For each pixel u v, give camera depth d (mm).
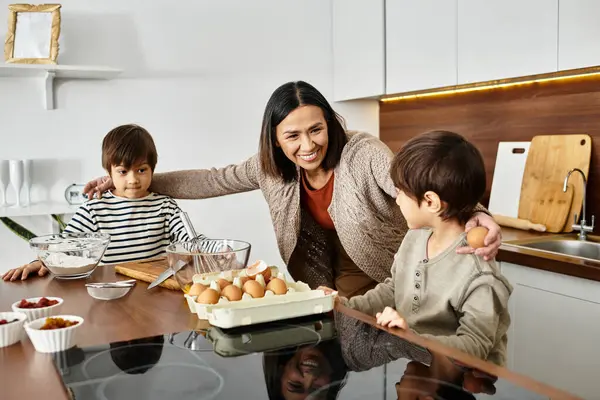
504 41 2377
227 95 3256
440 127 3184
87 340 1011
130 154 1991
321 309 1154
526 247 2193
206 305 1097
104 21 2945
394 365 871
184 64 3141
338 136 1737
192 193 2143
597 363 1875
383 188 1701
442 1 2668
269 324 1102
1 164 2697
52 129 2881
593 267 1844
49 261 1490
